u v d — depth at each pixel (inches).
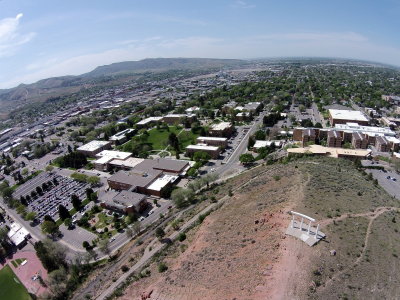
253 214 3481.8
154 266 3459.6
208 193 5649.6
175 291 2632.9
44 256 4286.4
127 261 4042.8
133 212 5536.4
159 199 6102.4
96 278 3907.5
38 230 5644.7
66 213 5674.2
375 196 3831.2
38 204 6569.9
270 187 4259.4
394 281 2250.2
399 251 2591.0
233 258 2768.2
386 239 2738.7
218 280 2532.0
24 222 5954.7
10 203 6663.4
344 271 2317.9
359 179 4635.8
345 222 2972.4
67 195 6801.2
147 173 6870.1
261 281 2297.0
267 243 2760.8
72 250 4835.1
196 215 4643.2
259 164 7047.2
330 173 4500.5
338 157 6604.3
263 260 2539.4
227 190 5300.2
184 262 3117.6
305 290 2150.6
